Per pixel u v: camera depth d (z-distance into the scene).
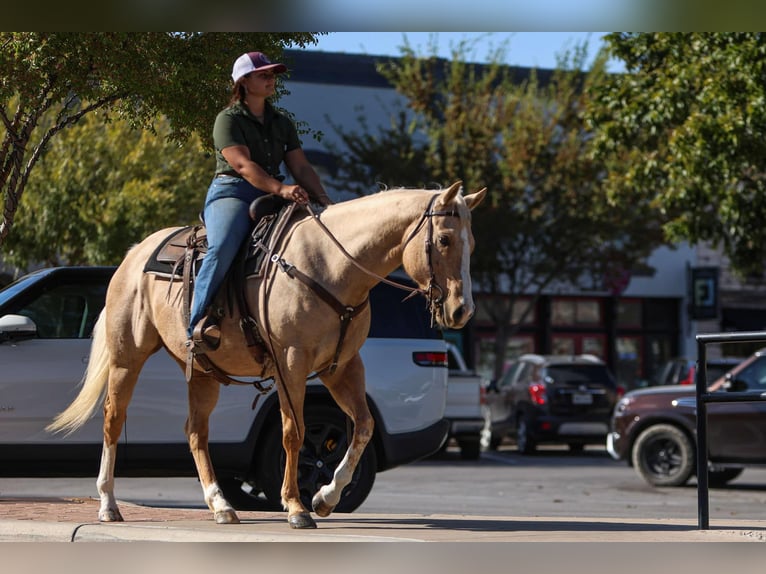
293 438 7.51
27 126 10.77
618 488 16.47
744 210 20.56
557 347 35.84
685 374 24.64
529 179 30.06
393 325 10.79
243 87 8.05
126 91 10.60
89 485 16.12
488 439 27.08
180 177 21.59
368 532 7.29
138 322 8.48
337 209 7.63
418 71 30.84
